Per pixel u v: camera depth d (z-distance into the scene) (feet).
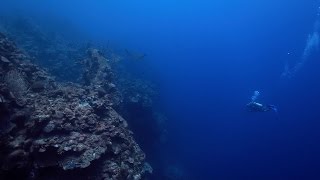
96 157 19.02
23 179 16.34
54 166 17.53
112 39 162.91
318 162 137.08
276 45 184.96
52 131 19.21
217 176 94.27
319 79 165.99
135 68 92.02
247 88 182.91
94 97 27.78
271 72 183.52
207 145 115.14
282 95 176.24
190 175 80.12
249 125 147.43
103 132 22.67
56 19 137.39
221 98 160.66
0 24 70.69
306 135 158.30
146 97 58.70
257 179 112.16
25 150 17.37
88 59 42.52
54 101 24.21
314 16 164.86
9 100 20.31
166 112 105.19
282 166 129.49
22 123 19.47
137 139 52.44
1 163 15.60
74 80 54.95
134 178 21.68
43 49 63.05
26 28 72.08
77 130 21.01
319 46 168.04
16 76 24.84
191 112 136.26
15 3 179.93
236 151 122.93
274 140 147.54
